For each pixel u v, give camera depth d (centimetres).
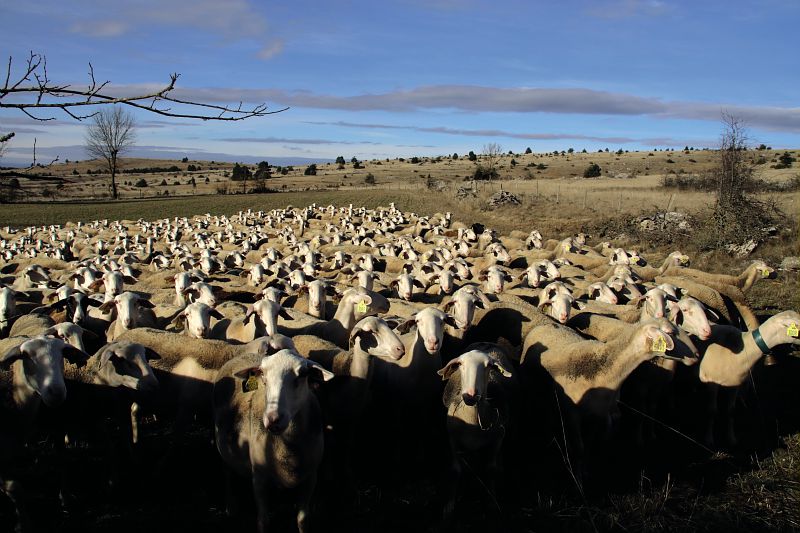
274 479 620
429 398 851
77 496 744
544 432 868
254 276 1537
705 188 4378
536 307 1094
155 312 1178
